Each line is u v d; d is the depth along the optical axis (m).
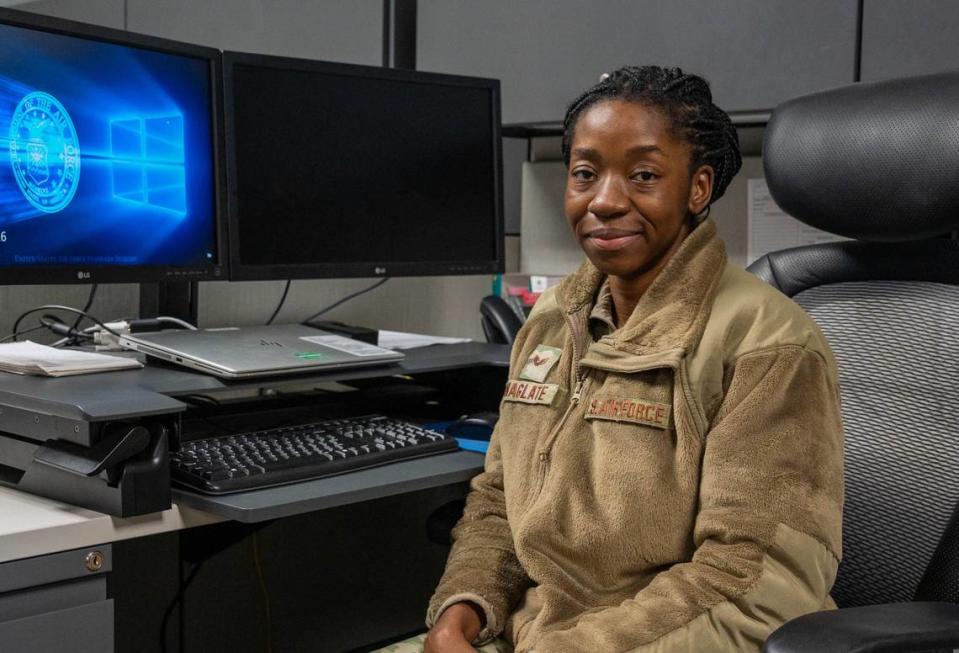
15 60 1.34
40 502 1.16
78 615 1.08
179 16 2.45
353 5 2.20
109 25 2.57
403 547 2.10
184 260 1.53
